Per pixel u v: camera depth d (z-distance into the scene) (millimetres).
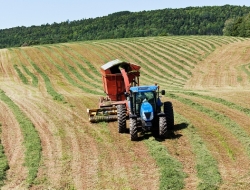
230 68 39719
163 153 11180
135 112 12891
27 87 30188
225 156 10883
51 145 12719
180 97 21328
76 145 12625
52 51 47969
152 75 37875
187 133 13250
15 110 18641
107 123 15391
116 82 16750
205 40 57906
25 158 11422
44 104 20531
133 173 9977
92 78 35969
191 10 180625
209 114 16453
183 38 60781
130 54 46812
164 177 9438
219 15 175125
